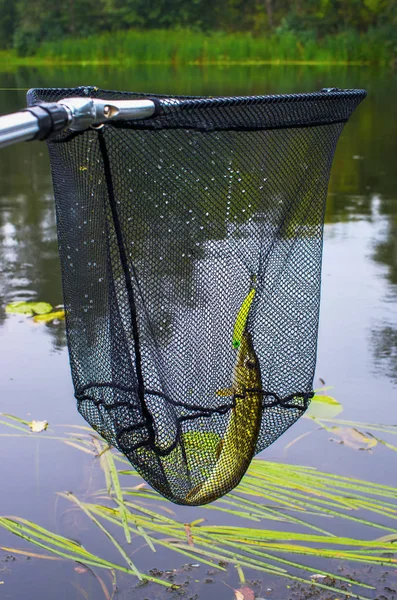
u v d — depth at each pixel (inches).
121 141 71.1
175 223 78.5
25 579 102.4
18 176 373.1
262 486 123.4
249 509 118.4
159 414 81.9
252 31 1401.3
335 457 131.2
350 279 220.4
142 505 119.5
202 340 83.5
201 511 118.6
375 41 1189.7
